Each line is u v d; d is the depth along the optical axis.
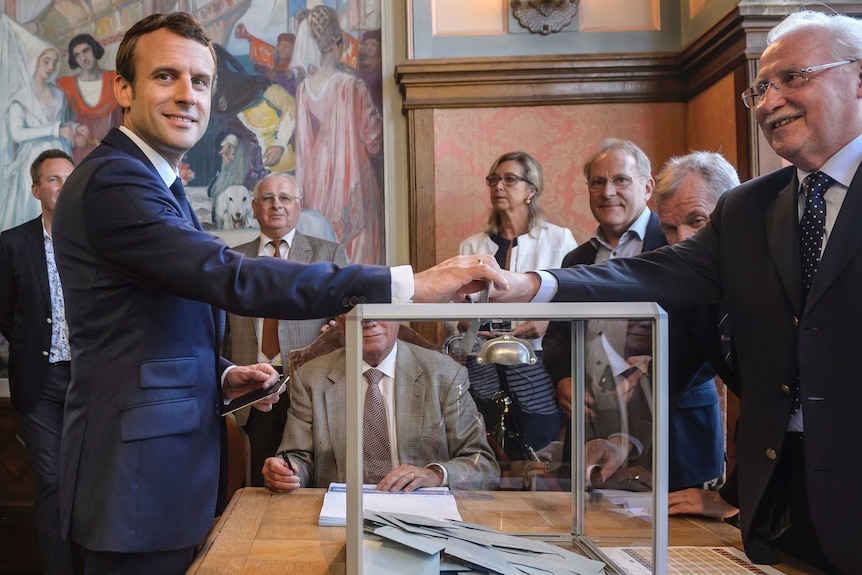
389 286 1.42
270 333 3.81
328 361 1.82
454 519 1.26
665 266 1.64
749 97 1.50
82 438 1.46
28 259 3.60
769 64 1.43
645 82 4.70
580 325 1.20
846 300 1.32
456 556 1.12
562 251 3.99
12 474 4.14
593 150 4.71
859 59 1.36
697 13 4.53
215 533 1.59
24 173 4.82
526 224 4.06
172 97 1.56
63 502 1.48
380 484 1.21
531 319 1.15
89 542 1.41
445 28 4.80
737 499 1.69
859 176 1.36
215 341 1.64
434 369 1.21
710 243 1.66
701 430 2.04
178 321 1.51
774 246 1.47
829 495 1.31
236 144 4.82
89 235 1.46
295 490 1.91
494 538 1.22
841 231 1.34
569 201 4.73
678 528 1.64
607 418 1.21
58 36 4.83
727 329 1.78
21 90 4.83
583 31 4.78
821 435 1.33
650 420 1.13
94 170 1.49
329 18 4.86
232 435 2.54
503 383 1.22
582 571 1.16
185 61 1.57
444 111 4.72
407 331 1.19
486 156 4.72
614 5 4.78
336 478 1.86
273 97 4.84
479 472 1.25
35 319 3.57
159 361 1.47
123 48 1.60
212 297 1.41
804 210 1.46
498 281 1.48
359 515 1.09
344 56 4.86
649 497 1.15
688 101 4.66
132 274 1.45
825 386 1.33
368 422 1.17
